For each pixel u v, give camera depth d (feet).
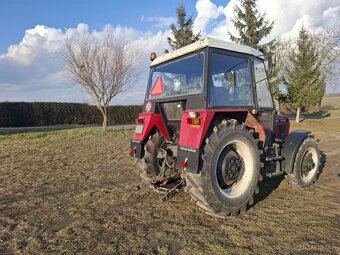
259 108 14.28
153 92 15.35
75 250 9.44
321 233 10.53
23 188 16.72
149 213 12.55
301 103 68.33
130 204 13.71
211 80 12.09
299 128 59.72
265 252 9.20
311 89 66.90
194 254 9.12
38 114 90.58
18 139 43.21
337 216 12.13
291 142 15.42
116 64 54.34
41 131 60.18
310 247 9.52
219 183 12.07
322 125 64.13
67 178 19.02
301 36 67.51
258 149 12.84
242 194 12.21
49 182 18.03
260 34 62.69
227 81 12.73
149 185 14.38
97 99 55.62
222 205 11.56
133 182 17.79
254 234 10.48
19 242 10.06
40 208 13.42
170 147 14.55
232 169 12.20
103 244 9.82
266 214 12.37
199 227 11.10
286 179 16.57
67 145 35.81
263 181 17.62
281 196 14.85
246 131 12.41
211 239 10.12
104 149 32.32
